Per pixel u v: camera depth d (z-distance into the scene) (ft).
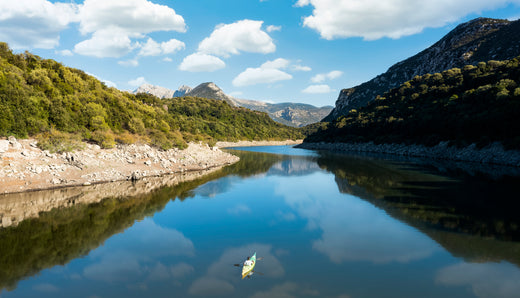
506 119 236.02
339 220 107.45
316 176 209.56
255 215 115.24
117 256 78.48
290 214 116.26
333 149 528.63
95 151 188.34
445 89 398.21
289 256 77.97
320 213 116.78
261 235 93.61
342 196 144.87
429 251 78.59
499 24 654.94
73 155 166.81
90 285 63.77
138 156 212.43
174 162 232.94
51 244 85.46
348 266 71.41
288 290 61.05
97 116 211.61
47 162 154.71
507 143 234.17
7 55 200.54
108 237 91.61
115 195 142.51
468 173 197.88
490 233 89.71
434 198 132.67
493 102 272.10
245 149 541.75
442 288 60.75
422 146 344.90
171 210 121.39
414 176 192.85
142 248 83.66
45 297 59.41
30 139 162.40
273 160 327.88
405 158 319.06
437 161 276.21
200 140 351.67
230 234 94.84
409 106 443.73
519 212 110.11
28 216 108.58
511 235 87.86
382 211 116.57
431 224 98.99
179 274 68.64
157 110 349.41
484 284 61.87
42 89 192.75
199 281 65.36
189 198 141.38
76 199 132.36
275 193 153.79
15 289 61.98
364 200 134.92
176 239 90.53
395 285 62.34
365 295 58.65
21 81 178.09
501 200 126.52
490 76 340.59
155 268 71.72
